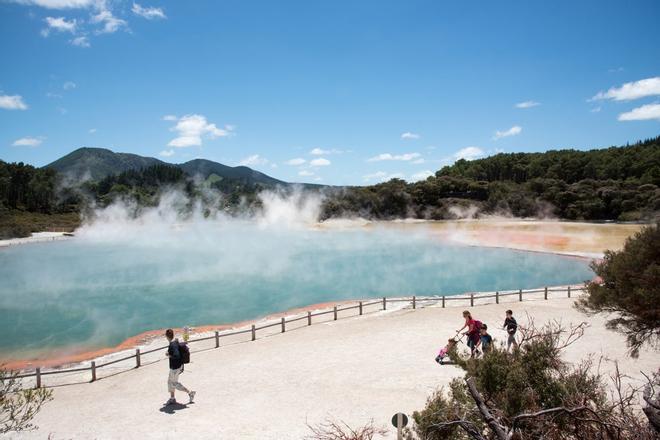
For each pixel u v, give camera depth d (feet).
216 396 34.32
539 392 19.30
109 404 33.58
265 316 68.08
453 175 347.56
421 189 277.44
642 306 29.19
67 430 28.78
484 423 18.72
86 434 28.12
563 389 18.67
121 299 81.10
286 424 28.94
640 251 30.12
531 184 263.70
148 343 55.01
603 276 32.99
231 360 43.34
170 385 32.83
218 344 48.52
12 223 208.54
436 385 35.14
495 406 18.71
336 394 33.94
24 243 180.34
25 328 64.23
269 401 32.99
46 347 55.93
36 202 266.16
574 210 230.48
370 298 79.20
